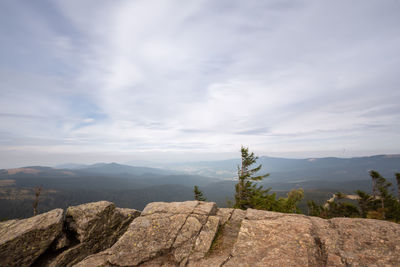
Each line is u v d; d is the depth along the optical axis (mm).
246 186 25203
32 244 9562
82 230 11180
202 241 8258
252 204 24250
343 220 8258
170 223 9516
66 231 11523
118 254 7879
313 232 7645
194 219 9773
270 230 8086
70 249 10523
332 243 6859
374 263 5676
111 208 12781
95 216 11844
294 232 7684
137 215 14273
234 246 7488
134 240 8539
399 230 7004
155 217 10148
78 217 11680
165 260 7559
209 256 7387
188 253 7672
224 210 11617
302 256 6336
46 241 10000
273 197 23672
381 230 7145
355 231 7309
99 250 11609
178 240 8383
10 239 9016
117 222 12812
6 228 10297
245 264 6379
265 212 10133
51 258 10070
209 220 9781
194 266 6926
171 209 10992
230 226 9688
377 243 6484
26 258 9234
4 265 8711
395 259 5668
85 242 11109
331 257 6230
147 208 11352
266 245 7184
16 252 9039
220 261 6859
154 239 8508
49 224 10352
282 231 7875
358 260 5891
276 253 6633
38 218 10969
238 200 25469
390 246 6238
